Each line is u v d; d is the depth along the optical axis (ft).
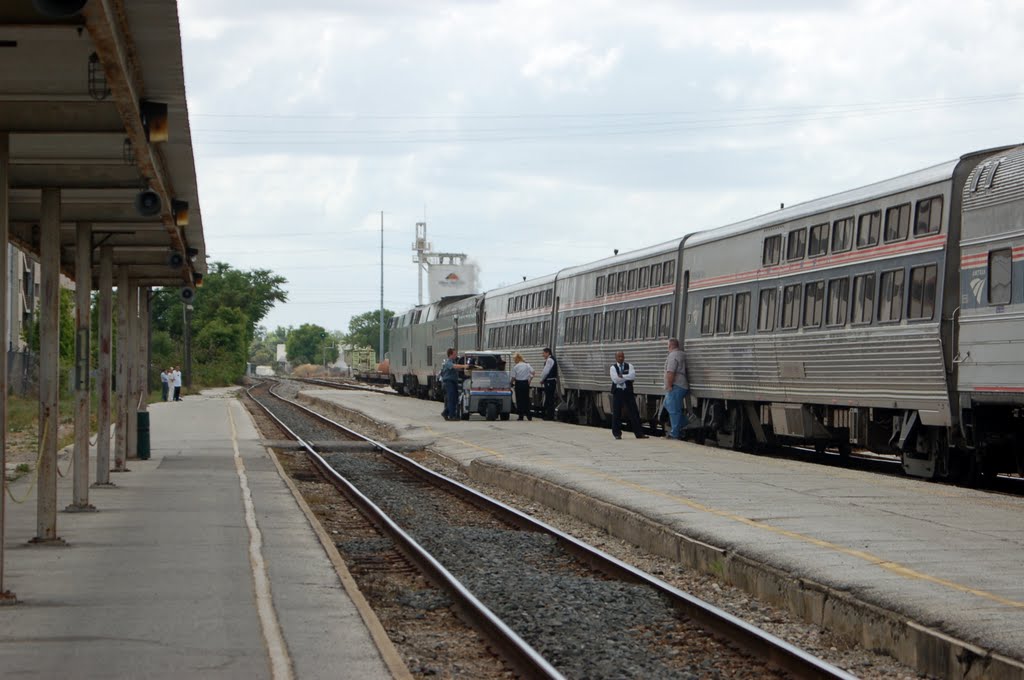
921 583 37.47
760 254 92.48
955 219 67.46
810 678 30.60
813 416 85.66
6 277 37.45
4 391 37.14
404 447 115.44
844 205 80.28
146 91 40.40
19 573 42.34
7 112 39.88
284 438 131.44
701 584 45.21
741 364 94.94
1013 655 28.99
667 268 112.57
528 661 31.78
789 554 43.37
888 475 76.02
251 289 444.55
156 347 384.06
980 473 69.97
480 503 71.15
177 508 62.34
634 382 120.37
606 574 47.88
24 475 87.56
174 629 33.19
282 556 46.96
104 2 28.12
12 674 28.12
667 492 64.03
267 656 30.09
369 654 30.83
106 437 73.20
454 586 42.22
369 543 55.47
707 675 32.24
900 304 72.38
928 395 69.36
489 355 152.25
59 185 48.06
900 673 32.07
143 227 65.82
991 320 63.57
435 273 360.28
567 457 88.07
